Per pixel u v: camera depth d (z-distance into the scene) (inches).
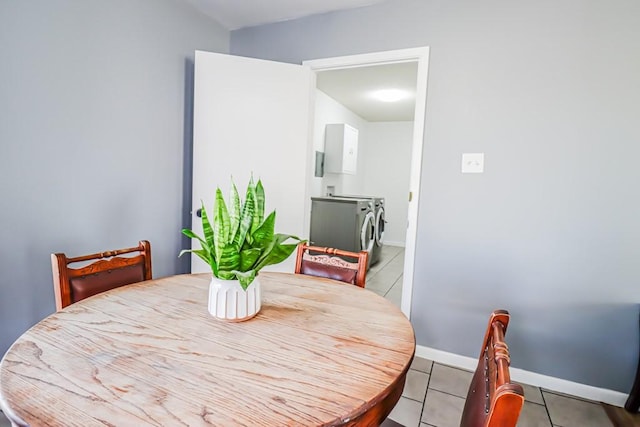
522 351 78.4
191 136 98.3
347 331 40.0
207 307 45.2
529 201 75.9
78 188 71.1
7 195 60.4
